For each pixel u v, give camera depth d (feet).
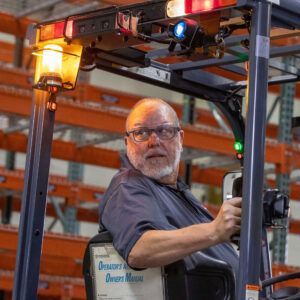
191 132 31.45
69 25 9.12
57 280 31.89
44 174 9.67
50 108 9.68
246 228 7.40
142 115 9.57
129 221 8.68
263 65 7.61
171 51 8.48
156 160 9.48
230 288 8.91
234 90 11.60
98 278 9.15
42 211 9.61
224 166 36.17
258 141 7.50
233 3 7.75
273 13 7.97
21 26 31.91
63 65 9.64
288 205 8.11
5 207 36.83
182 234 8.17
